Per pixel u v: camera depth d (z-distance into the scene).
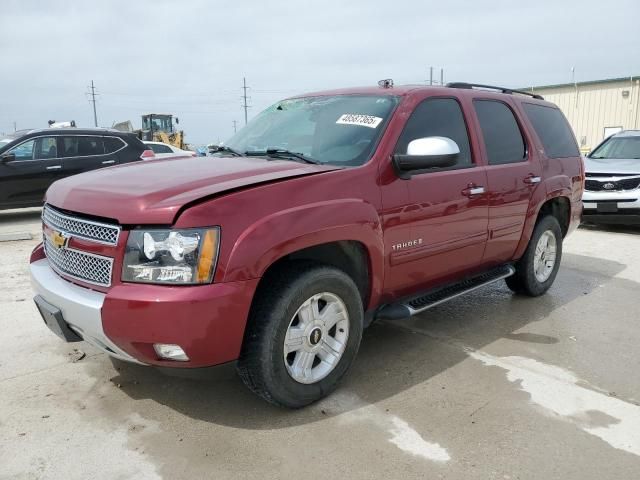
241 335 2.79
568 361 3.96
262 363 2.94
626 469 2.73
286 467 2.72
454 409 3.27
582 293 5.64
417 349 4.14
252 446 2.88
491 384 3.59
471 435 3.00
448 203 3.90
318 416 3.18
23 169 10.25
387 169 3.50
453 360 3.95
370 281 3.46
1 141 11.07
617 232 9.20
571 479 2.65
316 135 3.85
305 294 3.03
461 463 2.76
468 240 4.17
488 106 4.60
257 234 2.79
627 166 9.14
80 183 3.27
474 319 4.83
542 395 3.45
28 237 8.37
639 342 4.34
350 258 3.42
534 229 5.11
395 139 3.61
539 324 4.72
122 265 2.75
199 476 2.65
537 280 5.34
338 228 3.11
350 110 3.92
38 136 10.49
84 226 2.96
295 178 3.09
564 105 28.17
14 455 2.79
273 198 2.93
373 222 3.33
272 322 2.92
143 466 2.72
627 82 25.92
